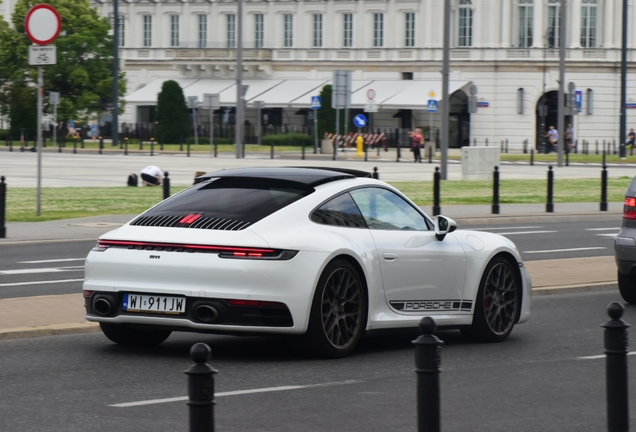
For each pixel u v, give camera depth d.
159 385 12.05
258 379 12.44
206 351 6.95
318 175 14.23
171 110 110.81
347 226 13.83
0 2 108.38
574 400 11.63
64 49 109.75
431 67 114.62
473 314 15.14
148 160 77.62
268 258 12.84
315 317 13.14
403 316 14.23
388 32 117.19
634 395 11.98
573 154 104.38
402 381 12.44
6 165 67.31
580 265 24.05
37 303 17.34
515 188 52.00
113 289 13.25
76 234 29.95
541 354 14.48
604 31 110.88
